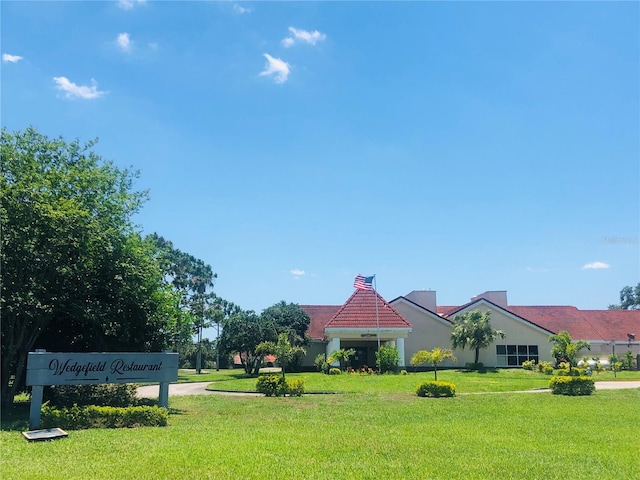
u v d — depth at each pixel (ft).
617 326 169.68
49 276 55.21
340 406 62.90
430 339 149.79
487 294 170.09
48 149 61.46
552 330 160.15
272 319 146.10
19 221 52.85
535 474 29.37
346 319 133.59
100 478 26.89
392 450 35.09
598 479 28.43
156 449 34.32
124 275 60.70
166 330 68.54
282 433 42.01
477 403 65.82
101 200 62.95
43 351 45.73
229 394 82.53
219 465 29.99
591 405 64.39
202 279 189.37
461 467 30.58
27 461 30.63
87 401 56.80
